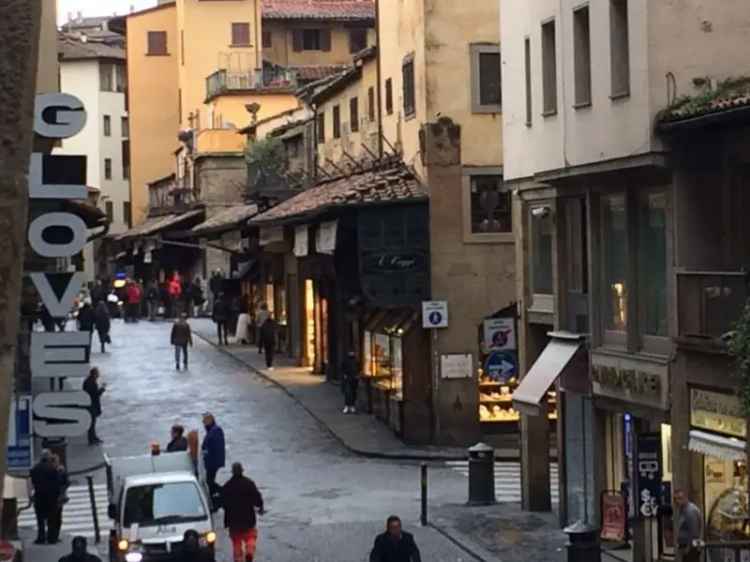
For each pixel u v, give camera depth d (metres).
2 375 4.10
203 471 29.55
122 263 86.94
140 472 23.30
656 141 19.80
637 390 21.22
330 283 44.78
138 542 21.22
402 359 34.56
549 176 23.58
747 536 18.44
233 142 70.38
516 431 34.53
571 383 23.86
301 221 38.19
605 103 21.25
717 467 19.36
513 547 22.77
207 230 57.88
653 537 20.72
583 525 19.86
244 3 81.88
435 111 34.22
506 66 26.53
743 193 19.88
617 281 22.53
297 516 26.03
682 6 19.88
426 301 34.12
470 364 34.34
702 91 19.84
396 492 28.53
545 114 23.94
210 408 40.47
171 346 56.72
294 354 52.41
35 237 17.98
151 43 90.81
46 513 23.94
